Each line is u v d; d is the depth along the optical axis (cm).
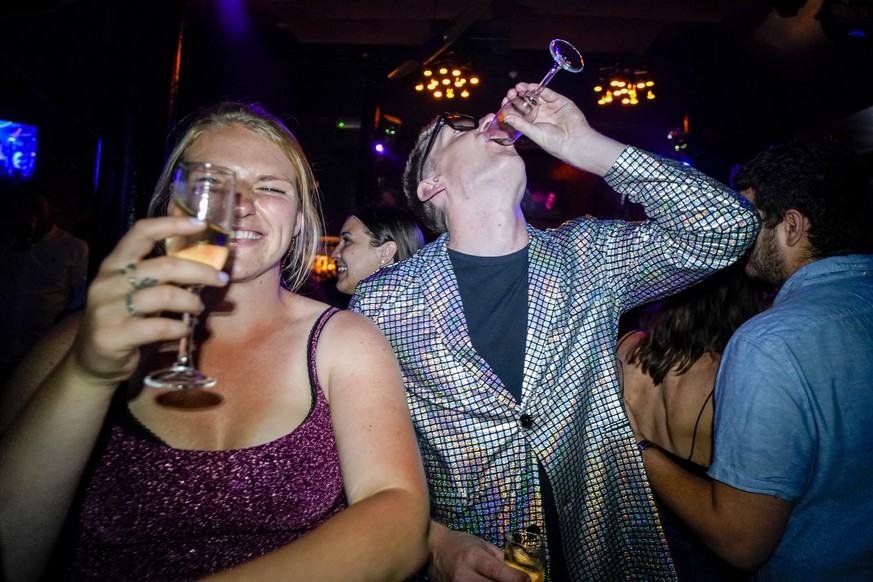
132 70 335
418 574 145
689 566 171
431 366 158
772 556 141
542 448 149
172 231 70
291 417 102
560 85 895
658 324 180
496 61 886
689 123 884
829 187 149
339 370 102
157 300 68
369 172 909
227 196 84
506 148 172
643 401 185
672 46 866
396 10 762
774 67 857
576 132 164
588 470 154
